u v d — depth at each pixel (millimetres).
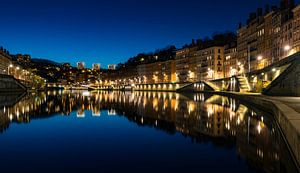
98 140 25500
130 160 19078
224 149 21641
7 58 188125
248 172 16453
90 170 17062
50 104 68125
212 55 160250
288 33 91375
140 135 27781
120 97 106500
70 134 28469
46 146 23203
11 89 140500
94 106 63375
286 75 57031
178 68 199250
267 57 108875
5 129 31594
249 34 127188
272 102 36469
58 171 16891
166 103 70500
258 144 22969
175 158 19469
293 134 16453
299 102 37562
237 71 139250
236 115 41625
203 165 17844
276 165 17531
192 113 46125
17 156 20172
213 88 133000
